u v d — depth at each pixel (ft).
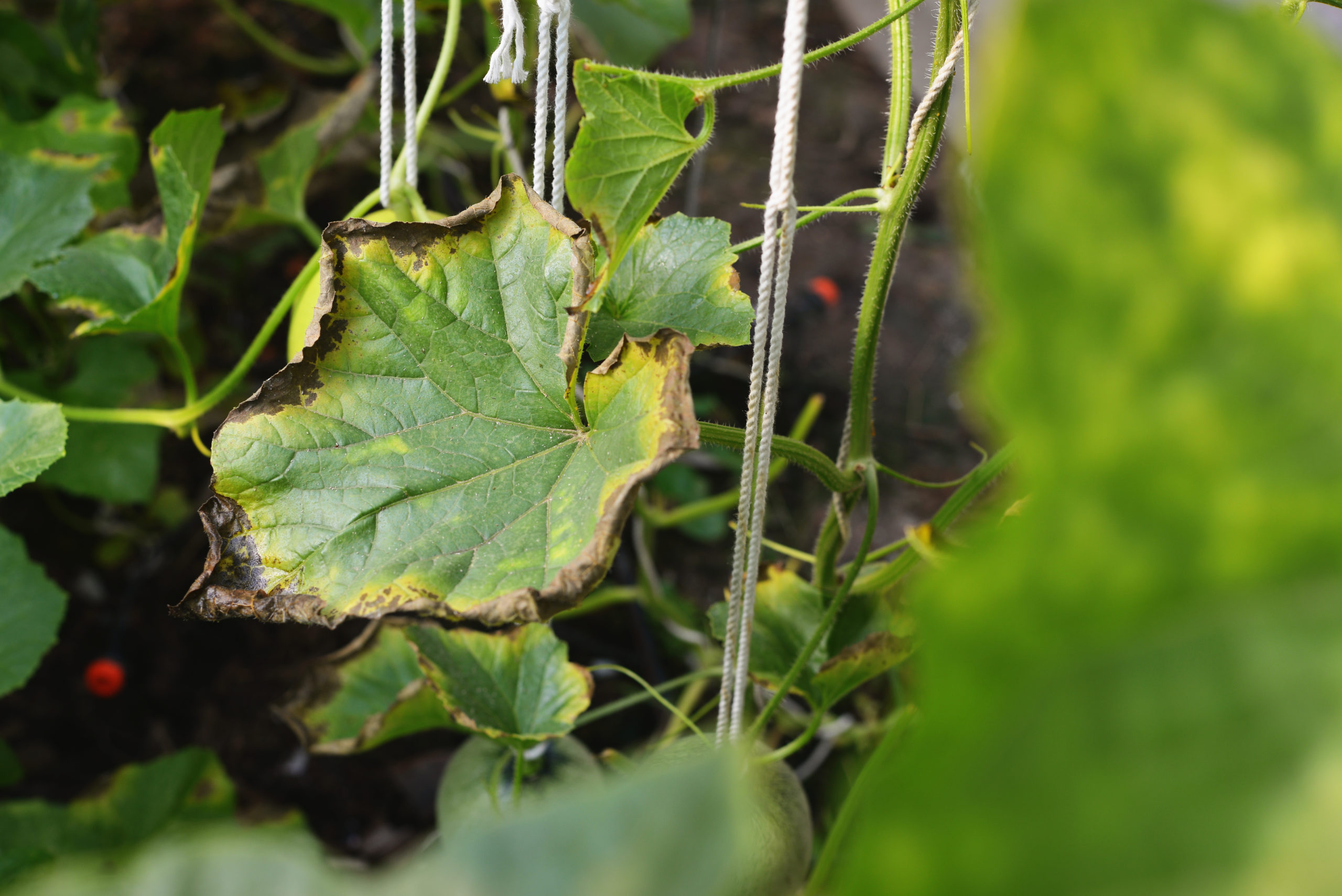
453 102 5.99
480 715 3.49
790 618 3.63
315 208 6.39
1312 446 1.45
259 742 4.88
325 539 2.93
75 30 5.39
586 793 1.72
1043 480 1.44
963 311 6.84
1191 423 1.45
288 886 1.84
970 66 3.04
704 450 6.04
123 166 4.66
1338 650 1.44
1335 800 1.40
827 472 3.31
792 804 3.47
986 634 1.46
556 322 3.03
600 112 2.88
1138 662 1.46
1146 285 1.43
